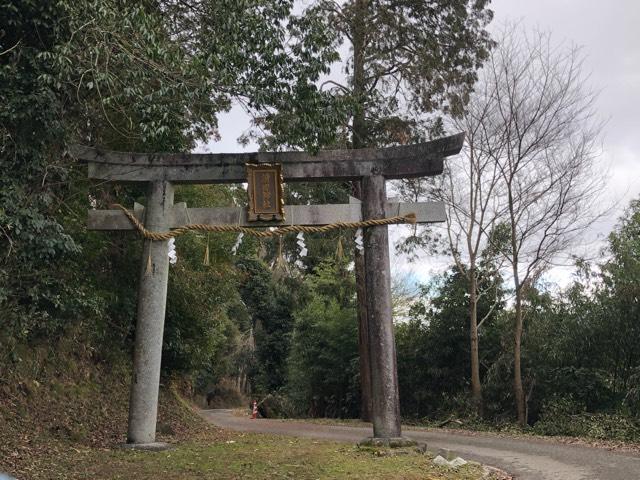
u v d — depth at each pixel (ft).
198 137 38.81
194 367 53.31
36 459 27.32
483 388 62.69
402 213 35.37
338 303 88.38
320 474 25.34
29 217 23.88
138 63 26.35
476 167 59.52
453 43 58.80
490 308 66.64
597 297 54.90
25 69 23.81
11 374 36.52
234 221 36.04
